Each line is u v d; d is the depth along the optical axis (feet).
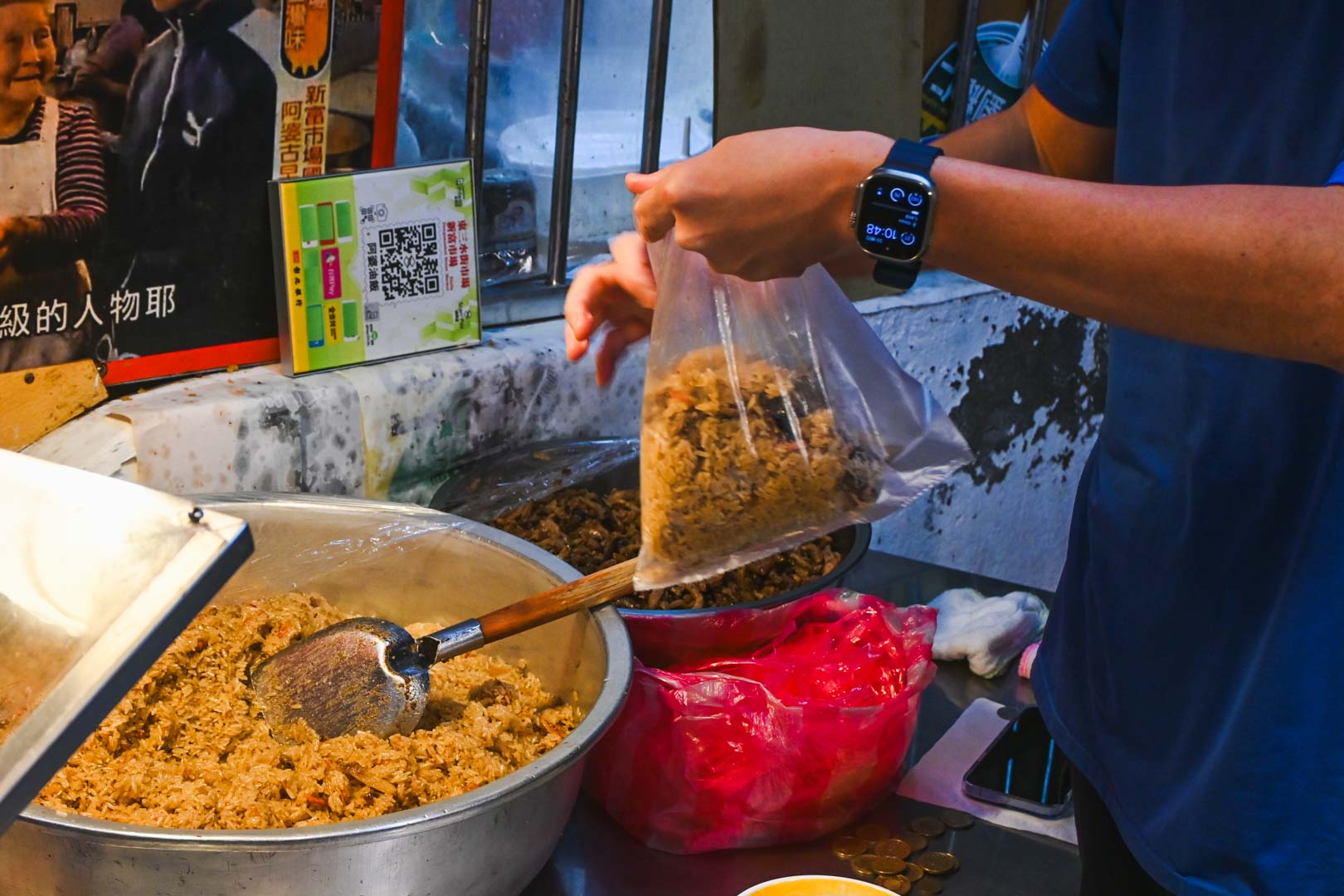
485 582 3.30
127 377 3.51
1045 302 2.11
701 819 3.03
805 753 2.97
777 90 5.05
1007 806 3.33
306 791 2.52
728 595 3.52
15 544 1.77
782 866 3.05
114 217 3.37
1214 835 2.48
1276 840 2.41
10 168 3.13
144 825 2.11
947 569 4.89
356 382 3.76
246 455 3.54
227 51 3.48
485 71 4.10
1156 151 2.73
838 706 2.96
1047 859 3.13
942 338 6.06
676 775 2.97
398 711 2.75
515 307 4.50
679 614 3.15
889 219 2.04
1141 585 2.75
